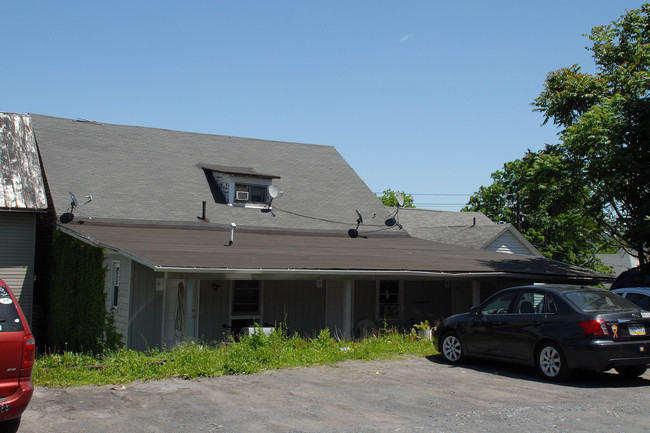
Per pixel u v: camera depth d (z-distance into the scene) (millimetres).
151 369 9734
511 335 10445
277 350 11453
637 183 17375
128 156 22766
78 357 10117
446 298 21312
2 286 6301
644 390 9141
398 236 23547
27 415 7098
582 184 19016
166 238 16750
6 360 5895
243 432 6582
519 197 40531
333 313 18578
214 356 10719
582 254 43625
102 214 18625
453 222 36031
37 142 21453
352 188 26094
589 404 8125
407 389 9016
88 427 6668
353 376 10008
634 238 17938
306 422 7023
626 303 10141
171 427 6734
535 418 7328
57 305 18766
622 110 18188
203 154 24656
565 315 9703
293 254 16062
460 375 10273
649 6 20312
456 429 6801
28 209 17938
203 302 16344
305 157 27375
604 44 20953
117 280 15734
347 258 16375
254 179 22781
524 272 18000
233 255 14594
